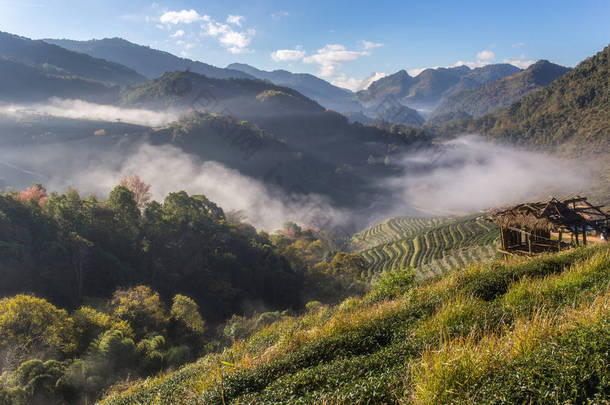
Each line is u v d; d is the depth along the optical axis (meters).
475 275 11.27
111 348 29.25
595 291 6.76
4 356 26.92
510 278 10.39
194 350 41.28
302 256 98.12
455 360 4.41
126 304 42.03
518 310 6.71
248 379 6.34
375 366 5.51
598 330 4.19
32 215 52.41
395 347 6.12
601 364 3.59
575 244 21.19
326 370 5.64
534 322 5.12
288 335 8.73
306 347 7.24
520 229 23.28
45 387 23.81
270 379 6.28
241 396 5.63
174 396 7.18
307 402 4.66
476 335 5.98
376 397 4.40
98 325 35.72
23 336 28.88
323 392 4.89
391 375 4.83
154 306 43.56
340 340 7.20
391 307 9.70
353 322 8.68
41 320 30.67
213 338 45.50
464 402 3.68
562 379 3.55
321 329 8.80
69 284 47.25
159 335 38.41
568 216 21.48
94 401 23.94
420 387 4.07
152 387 9.36
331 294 73.88
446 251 111.25
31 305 31.31
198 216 73.19
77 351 31.02
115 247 58.56
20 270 43.03
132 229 62.72
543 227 21.41
